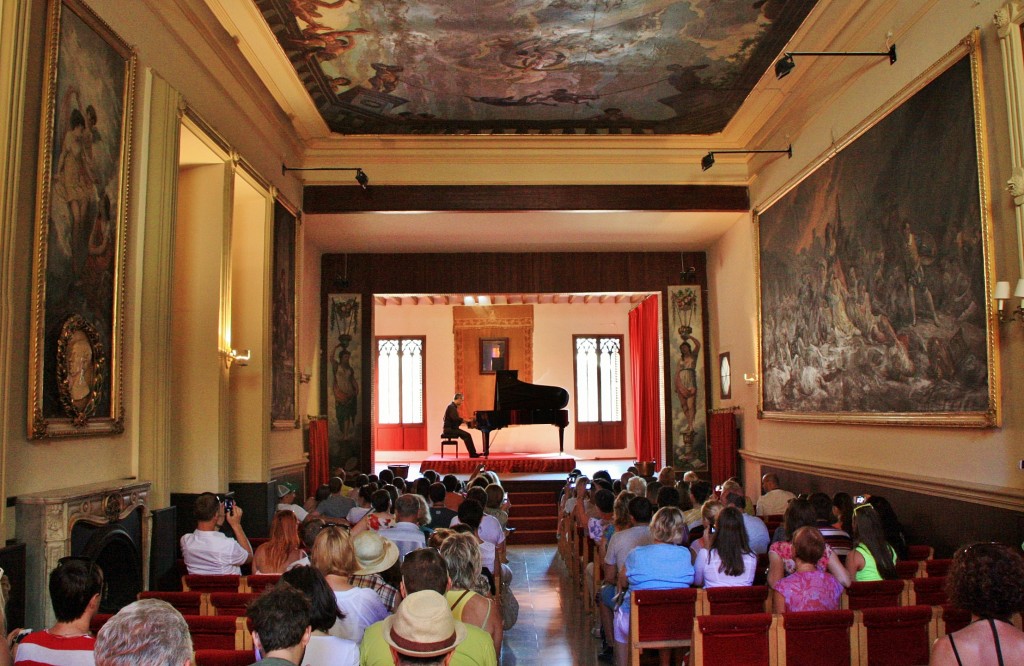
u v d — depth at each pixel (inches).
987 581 108.3
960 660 107.2
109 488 259.0
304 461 565.9
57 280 246.5
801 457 482.6
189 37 354.3
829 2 368.5
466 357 1037.8
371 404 697.6
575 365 1040.2
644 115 523.5
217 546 258.8
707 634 174.6
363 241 666.8
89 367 265.4
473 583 195.3
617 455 1032.2
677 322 712.4
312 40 407.2
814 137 451.2
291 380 530.0
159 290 312.0
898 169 350.0
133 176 303.0
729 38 408.5
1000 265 281.9
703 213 584.7
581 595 411.5
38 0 235.9
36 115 235.3
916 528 345.1
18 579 213.6
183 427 381.4
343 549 172.4
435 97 489.4
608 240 675.4
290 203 526.6
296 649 109.7
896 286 354.0
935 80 318.3
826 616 175.2
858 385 394.6
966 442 306.2
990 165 286.4
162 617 94.8
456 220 599.8
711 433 688.4
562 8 374.3
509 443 1037.8
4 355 210.8
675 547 236.1
